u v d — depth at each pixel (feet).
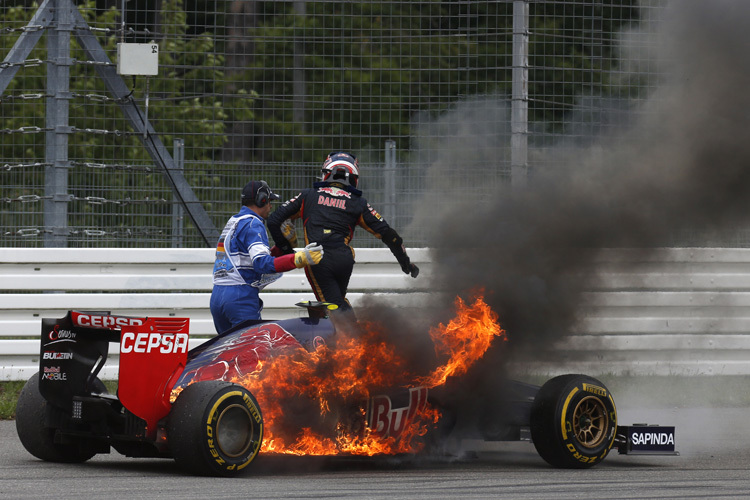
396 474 72.54
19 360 115.44
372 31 135.13
